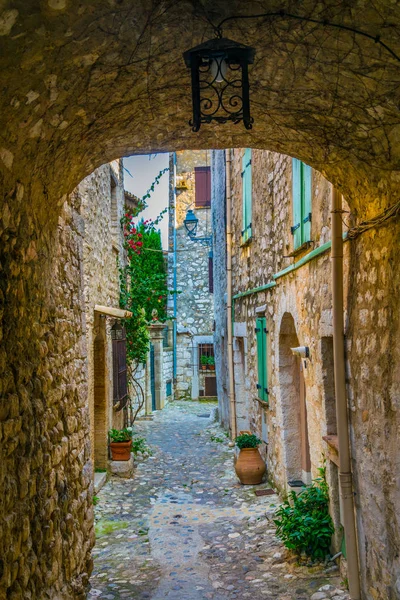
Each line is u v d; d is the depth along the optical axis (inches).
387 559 132.1
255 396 325.1
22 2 69.9
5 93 83.6
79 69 91.7
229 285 403.2
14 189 106.0
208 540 217.6
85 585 164.2
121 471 319.0
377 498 137.3
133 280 426.9
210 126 137.3
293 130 134.1
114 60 93.7
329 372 180.1
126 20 83.2
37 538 118.3
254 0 82.3
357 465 152.6
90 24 80.5
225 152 404.8
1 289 100.5
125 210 416.5
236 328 389.4
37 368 123.3
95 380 314.7
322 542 179.2
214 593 169.2
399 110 103.0
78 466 161.5
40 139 104.1
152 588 174.4
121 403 369.7
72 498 152.2
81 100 102.3
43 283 130.7
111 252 349.7
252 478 292.8
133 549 210.8
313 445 200.7
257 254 308.3
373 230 135.6
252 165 318.7
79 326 171.9
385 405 130.7
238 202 374.0
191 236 725.9
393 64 92.8
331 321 168.2
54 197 133.8
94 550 210.5
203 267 767.7
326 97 111.7
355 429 153.3
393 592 128.7
